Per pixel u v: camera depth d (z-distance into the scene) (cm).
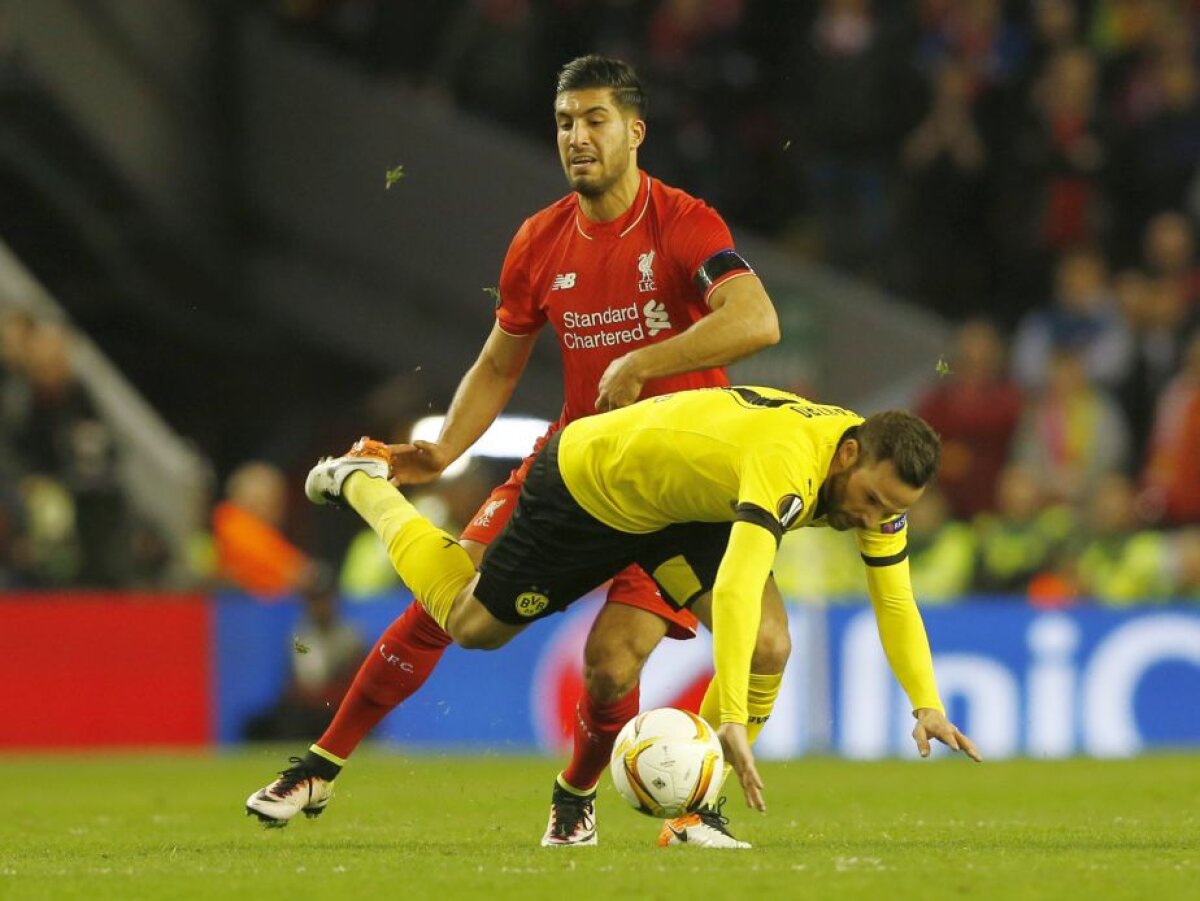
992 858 1984
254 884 1778
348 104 5719
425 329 5619
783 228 5712
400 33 5762
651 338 2217
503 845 2217
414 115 5594
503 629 2175
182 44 5744
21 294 5050
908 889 1702
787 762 4003
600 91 2177
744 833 2369
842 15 5647
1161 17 5828
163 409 5959
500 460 5259
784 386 4019
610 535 2091
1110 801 2959
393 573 4591
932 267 5712
